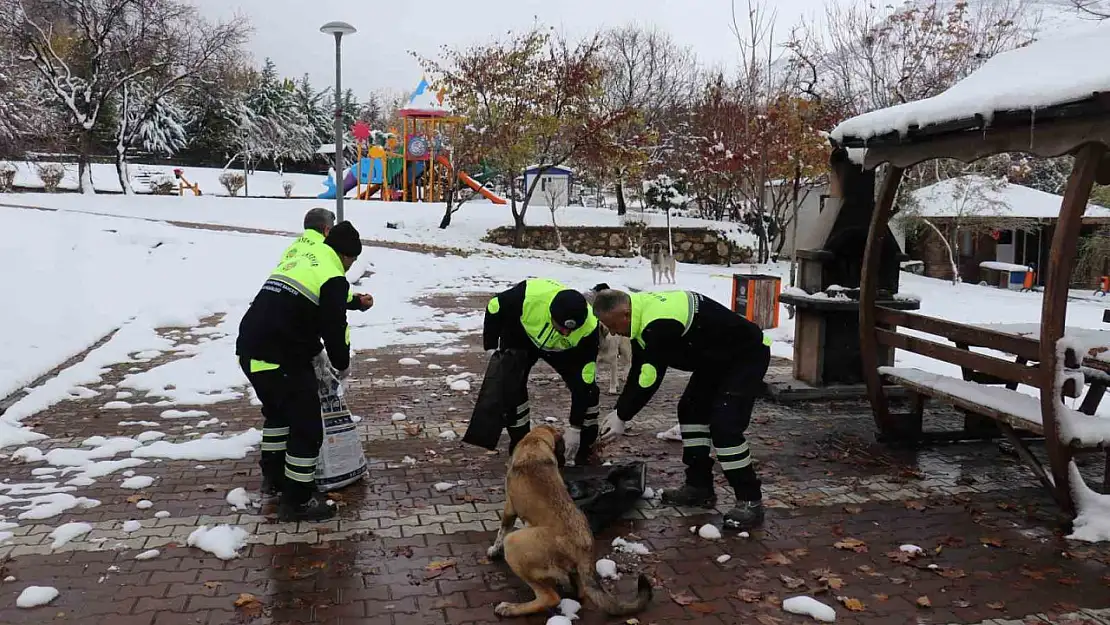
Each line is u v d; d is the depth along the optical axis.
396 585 3.84
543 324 5.15
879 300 7.61
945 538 4.50
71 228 17.78
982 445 6.35
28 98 25.45
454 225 26.94
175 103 52.47
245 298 13.98
